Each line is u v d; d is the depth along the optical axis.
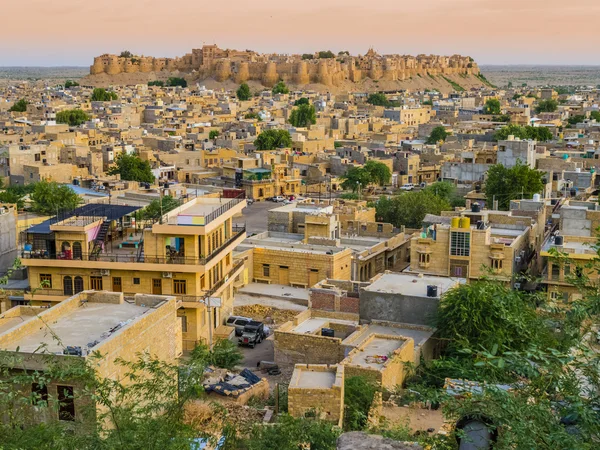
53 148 158.38
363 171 162.25
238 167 169.25
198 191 120.06
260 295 79.81
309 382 43.06
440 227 78.56
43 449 26.11
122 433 25.89
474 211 93.12
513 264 76.06
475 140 199.88
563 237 77.31
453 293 58.69
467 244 76.88
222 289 68.25
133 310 45.34
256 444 32.97
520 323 23.31
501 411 18.59
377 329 61.59
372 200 146.00
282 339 58.34
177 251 64.00
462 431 18.91
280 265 83.56
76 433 31.52
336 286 70.25
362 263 87.12
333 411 41.38
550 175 122.81
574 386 19.25
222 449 33.38
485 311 55.03
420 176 173.88
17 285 67.75
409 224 114.88
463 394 21.53
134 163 156.00
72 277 64.75
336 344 56.62
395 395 45.94
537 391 19.80
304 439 33.34
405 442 19.38
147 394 31.22
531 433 17.67
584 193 110.75
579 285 23.56
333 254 81.50
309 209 103.06
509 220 90.00
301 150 199.75
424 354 57.88
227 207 72.06
